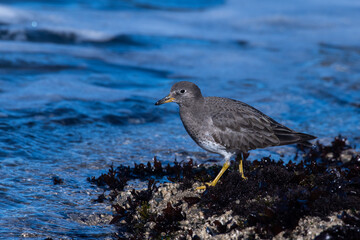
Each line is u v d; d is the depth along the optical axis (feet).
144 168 35.09
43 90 52.29
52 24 79.46
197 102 32.37
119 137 42.80
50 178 33.09
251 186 27.20
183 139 43.27
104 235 26.30
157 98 53.88
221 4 115.34
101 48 73.61
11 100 48.01
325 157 40.01
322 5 116.26
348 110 52.75
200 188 29.40
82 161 36.70
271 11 108.88
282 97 56.08
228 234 24.21
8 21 77.46
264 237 23.30
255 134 31.71
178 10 106.93
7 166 34.22
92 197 30.78
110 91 54.85
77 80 57.62
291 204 23.94
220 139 31.50
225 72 65.87
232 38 86.22
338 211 23.85
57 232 26.07
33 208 28.48
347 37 88.48
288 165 32.27
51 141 40.09
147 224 27.04
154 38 81.05
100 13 94.27
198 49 77.82
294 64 71.20
